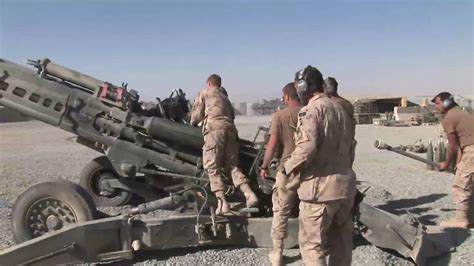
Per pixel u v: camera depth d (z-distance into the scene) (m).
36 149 19.89
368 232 5.33
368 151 18.45
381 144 7.15
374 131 30.36
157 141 6.20
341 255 4.15
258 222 5.43
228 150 5.82
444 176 11.85
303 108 3.94
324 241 3.94
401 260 5.25
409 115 36.69
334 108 3.95
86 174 7.73
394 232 5.23
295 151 3.85
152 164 6.34
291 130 5.14
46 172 12.43
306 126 3.83
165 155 6.21
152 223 5.16
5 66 6.37
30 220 5.41
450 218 7.14
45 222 5.43
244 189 5.68
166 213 7.07
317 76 4.06
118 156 6.26
